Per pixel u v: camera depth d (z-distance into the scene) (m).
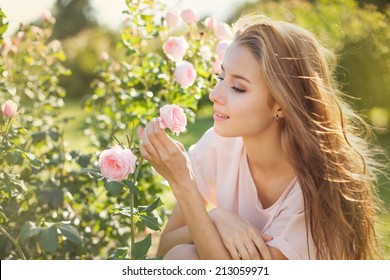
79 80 15.03
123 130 3.85
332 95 2.58
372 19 9.77
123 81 3.84
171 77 3.35
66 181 3.25
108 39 15.70
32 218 2.85
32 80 3.92
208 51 3.42
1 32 2.68
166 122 2.28
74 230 2.23
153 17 3.47
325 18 9.74
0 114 2.60
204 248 2.45
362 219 2.61
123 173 2.16
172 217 3.01
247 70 2.40
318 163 2.49
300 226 2.55
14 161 2.50
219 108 2.47
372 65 9.41
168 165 2.37
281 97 2.40
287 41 2.45
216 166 2.91
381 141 8.81
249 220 2.80
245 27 2.60
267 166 2.65
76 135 8.34
